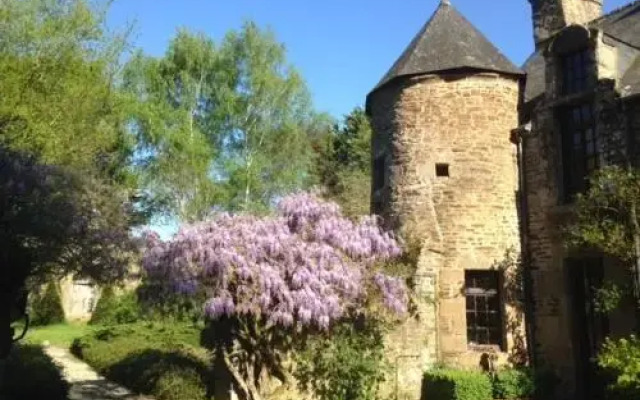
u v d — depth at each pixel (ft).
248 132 96.43
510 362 42.83
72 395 46.55
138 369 49.75
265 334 33.32
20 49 54.54
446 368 41.86
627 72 41.01
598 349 40.45
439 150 46.24
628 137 38.50
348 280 32.55
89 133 57.98
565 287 42.04
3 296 26.58
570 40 43.16
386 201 48.08
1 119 47.32
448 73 47.03
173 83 94.27
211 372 42.50
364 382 33.63
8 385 37.04
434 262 43.73
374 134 51.52
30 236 28.32
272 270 30.99
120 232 34.53
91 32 59.06
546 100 44.91
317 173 110.42
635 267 35.32
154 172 88.33
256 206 88.69
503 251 45.03
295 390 34.14
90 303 126.31
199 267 31.27
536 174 45.42
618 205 36.47
